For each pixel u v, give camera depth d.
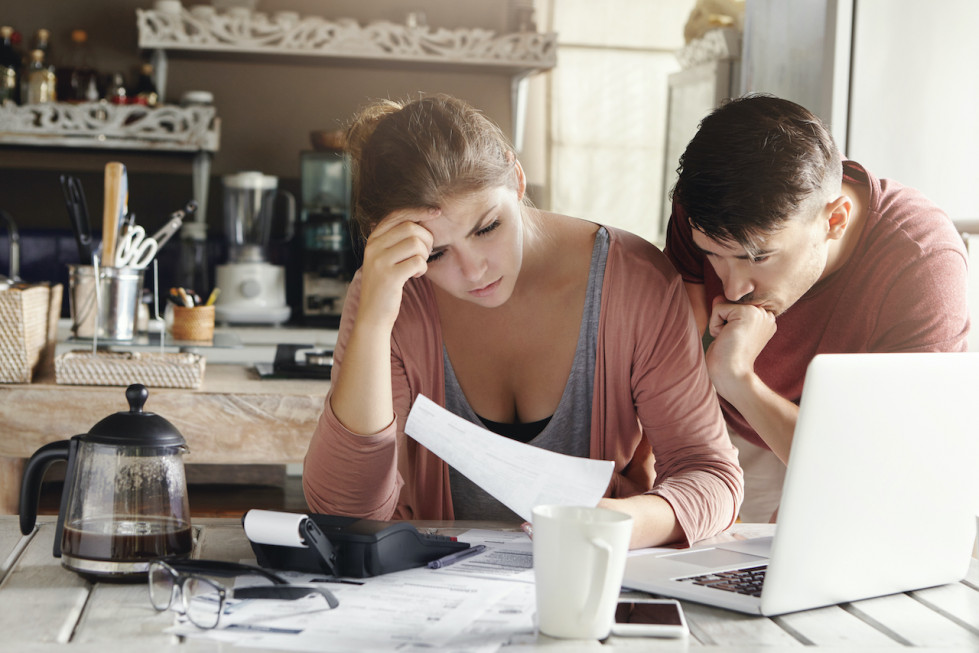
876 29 2.23
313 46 3.72
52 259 3.80
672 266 1.31
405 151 1.06
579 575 0.78
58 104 3.50
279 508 2.99
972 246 2.05
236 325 3.51
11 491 1.95
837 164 1.25
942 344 1.38
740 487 1.19
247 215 3.59
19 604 0.85
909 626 0.87
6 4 3.82
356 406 1.10
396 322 1.28
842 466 0.88
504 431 1.31
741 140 1.15
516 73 4.09
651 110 4.40
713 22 3.68
